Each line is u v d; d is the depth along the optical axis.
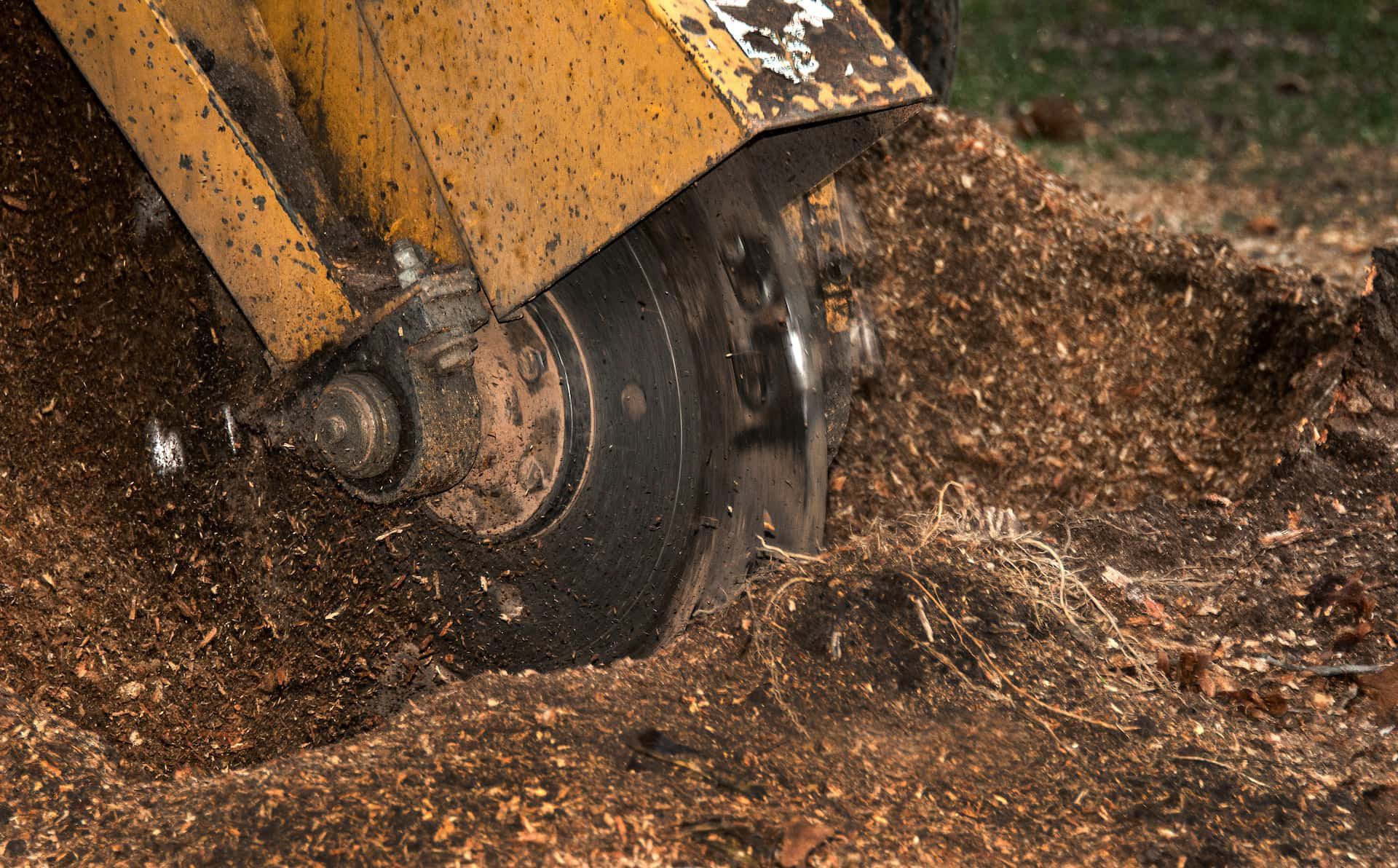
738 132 4.26
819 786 4.17
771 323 5.11
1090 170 15.31
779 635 4.86
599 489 5.32
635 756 4.20
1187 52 20.81
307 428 5.24
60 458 6.33
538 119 4.69
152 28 5.04
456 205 4.99
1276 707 5.08
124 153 6.16
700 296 5.12
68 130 6.26
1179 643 5.46
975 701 4.69
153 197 6.10
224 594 6.18
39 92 6.25
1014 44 21.39
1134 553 6.24
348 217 5.31
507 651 5.71
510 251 4.91
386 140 5.11
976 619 5.02
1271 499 6.66
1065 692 4.79
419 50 4.92
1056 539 6.31
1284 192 14.39
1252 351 7.86
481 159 4.88
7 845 3.83
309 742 5.83
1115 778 4.36
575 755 4.18
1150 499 6.76
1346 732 5.00
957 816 4.11
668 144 4.43
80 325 6.34
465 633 5.76
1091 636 5.17
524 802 3.91
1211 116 17.78
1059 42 21.55
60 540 6.14
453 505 5.46
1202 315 8.07
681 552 5.33
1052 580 5.48
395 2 4.93
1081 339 8.12
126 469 6.34
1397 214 13.41
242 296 5.24
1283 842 4.12
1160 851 4.00
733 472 5.25
